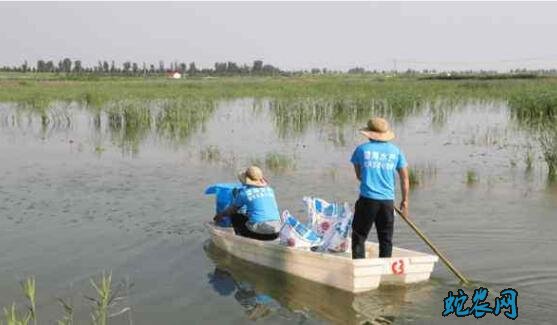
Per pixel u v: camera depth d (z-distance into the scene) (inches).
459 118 1107.3
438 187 518.9
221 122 1056.2
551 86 1455.5
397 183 526.3
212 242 381.7
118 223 420.2
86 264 341.7
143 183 546.6
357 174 319.9
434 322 264.8
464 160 652.7
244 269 336.8
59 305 286.7
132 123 975.6
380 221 316.2
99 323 266.8
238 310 281.0
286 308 282.8
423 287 303.4
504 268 325.1
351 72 5477.4
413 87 1802.4
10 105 1362.0
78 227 410.9
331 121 1033.5
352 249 321.7
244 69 5634.8
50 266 338.0
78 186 534.0
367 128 325.7
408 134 883.4
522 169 595.8
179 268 337.4
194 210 454.0
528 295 290.4
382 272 300.7
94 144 791.1
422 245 364.5
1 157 689.6
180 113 1026.7
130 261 347.3
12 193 507.2
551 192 494.9
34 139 842.2
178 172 597.9
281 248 328.2
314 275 314.8
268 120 1089.4
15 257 351.9
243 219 367.9
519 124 955.3
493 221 412.2
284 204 468.4
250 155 695.1
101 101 1268.5
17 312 278.4
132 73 4525.1
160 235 394.9
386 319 269.0
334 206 352.2
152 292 302.8
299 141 813.9
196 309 282.7
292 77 3730.3
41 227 410.0
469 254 348.2
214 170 607.8
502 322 262.7
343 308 281.4
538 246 360.2
